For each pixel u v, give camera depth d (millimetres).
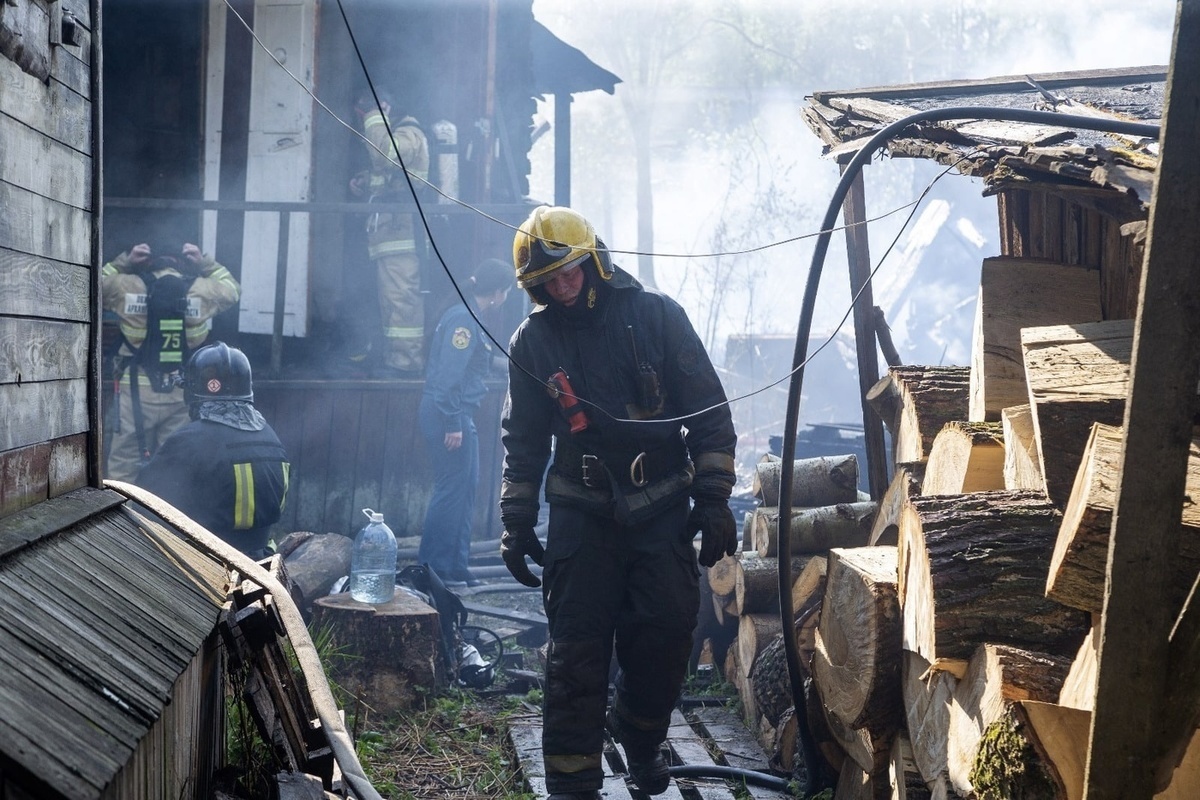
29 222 2438
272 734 2936
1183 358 1835
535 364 3811
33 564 2117
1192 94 1809
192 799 2641
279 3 7898
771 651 4445
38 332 2502
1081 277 3732
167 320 6988
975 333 3793
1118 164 2447
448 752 4367
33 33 2416
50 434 2602
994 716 2521
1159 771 1922
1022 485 3076
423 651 4727
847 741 3574
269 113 7934
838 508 4688
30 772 1437
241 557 3191
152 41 8352
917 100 4434
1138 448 1864
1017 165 2871
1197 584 1841
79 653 1920
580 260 3652
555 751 3596
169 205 7074
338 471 7371
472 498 6730
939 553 2762
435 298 7914
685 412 3824
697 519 3754
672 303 3848
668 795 4004
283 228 7324
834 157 4340
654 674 3770
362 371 7660
